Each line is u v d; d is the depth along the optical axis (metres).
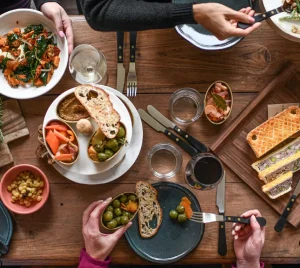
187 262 1.37
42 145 1.36
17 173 1.35
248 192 1.39
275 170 1.36
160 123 1.39
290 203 1.36
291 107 1.38
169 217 1.38
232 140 1.41
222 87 1.37
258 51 1.42
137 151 1.35
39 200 1.35
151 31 1.42
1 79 1.38
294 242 1.37
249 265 1.33
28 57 1.36
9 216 1.34
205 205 1.38
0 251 1.33
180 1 1.39
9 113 1.37
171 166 1.40
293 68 1.40
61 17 1.38
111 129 1.27
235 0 1.40
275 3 1.35
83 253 1.32
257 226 1.30
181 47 1.42
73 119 1.31
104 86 1.35
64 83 1.40
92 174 1.32
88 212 1.32
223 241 1.36
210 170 1.35
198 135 1.40
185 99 1.41
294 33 1.32
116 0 1.21
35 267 1.58
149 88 1.41
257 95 1.40
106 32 1.41
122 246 1.36
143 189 1.36
